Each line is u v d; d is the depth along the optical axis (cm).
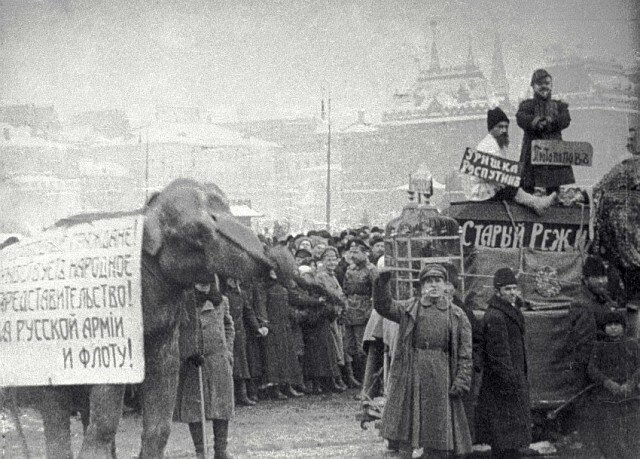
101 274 793
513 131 1772
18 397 845
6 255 834
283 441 1055
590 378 928
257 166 1991
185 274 779
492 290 1015
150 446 792
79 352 796
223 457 959
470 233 1033
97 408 789
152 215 788
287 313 1371
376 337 1077
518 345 929
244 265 778
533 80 1097
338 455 978
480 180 1049
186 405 930
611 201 1093
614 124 1661
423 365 912
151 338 792
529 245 1030
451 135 1927
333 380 1450
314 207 2084
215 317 948
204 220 771
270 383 1354
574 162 1095
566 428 997
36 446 1024
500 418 923
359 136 2045
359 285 1438
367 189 2075
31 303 818
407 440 918
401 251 1045
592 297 951
